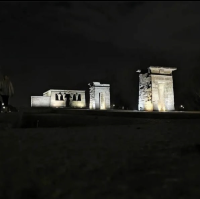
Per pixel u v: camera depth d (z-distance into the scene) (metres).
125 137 6.73
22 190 3.39
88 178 3.71
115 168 4.13
